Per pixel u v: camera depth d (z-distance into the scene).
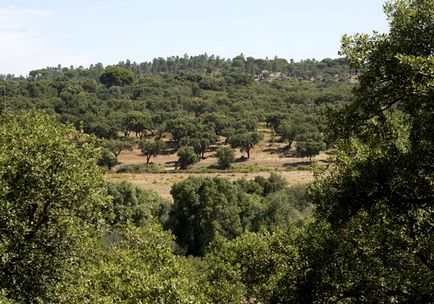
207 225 78.88
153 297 17.27
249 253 21.70
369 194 14.30
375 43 14.08
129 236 22.77
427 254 13.86
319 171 17.31
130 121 184.50
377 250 14.99
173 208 83.00
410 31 13.47
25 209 20.22
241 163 152.50
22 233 18.80
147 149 156.75
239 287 24.00
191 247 80.38
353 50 14.36
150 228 22.84
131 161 161.50
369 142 15.55
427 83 11.72
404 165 13.27
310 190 16.69
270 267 20.70
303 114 187.12
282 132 171.75
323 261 15.34
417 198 13.93
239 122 181.62
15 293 18.42
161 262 21.30
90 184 21.44
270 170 137.88
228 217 78.50
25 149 20.20
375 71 13.73
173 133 174.75
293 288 16.72
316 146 144.75
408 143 14.98
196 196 79.50
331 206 15.51
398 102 15.40
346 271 15.38
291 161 151.38
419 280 13.62
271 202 79.56
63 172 20.28
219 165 149.38
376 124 15.24
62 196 19.97
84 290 19.75
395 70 13.13
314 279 15.70
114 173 142.50
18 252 18.58
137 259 21.09
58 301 19.83
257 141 162.12
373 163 13.87
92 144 22.55
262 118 198.75
